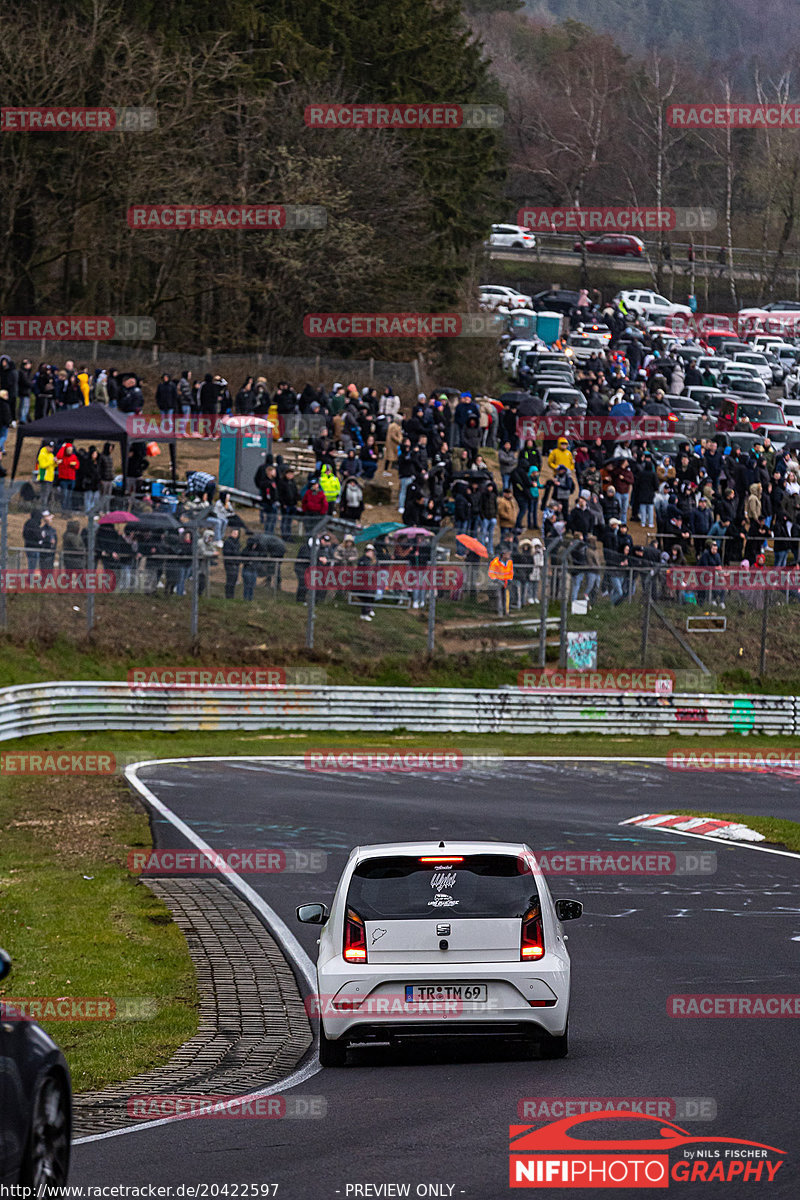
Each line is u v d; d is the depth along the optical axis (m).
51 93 184.25
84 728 95.19
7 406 121.25
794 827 67.62
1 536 95.88
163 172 193.88
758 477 127.94
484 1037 29.38
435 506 118.00
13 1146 17.23
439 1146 23.62
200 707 99.62
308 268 199.75
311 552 107.44
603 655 112.75
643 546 119.88
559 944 30.25
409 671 107.94
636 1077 28.17
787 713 114.12
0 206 189.12
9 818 64.88
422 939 29.38
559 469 131.00
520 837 63.28
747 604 120.62
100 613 101.56
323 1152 23.58
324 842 60.88
